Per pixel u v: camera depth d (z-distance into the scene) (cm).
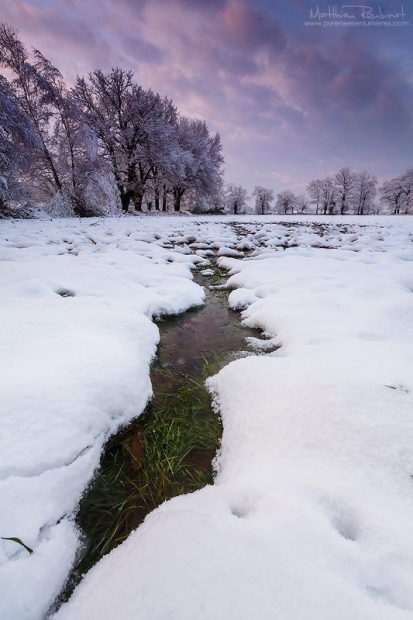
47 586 79
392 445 102
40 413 118
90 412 129
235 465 117
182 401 172
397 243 655
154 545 79
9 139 1209
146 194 2616
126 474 125
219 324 285
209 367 209
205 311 321
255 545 73
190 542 76
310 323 238
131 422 149
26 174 1547
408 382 129
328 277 384
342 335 207
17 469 98
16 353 163
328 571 66
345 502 86
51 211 1430
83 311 234
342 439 109
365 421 112
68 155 1580
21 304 244
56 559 85
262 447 119
